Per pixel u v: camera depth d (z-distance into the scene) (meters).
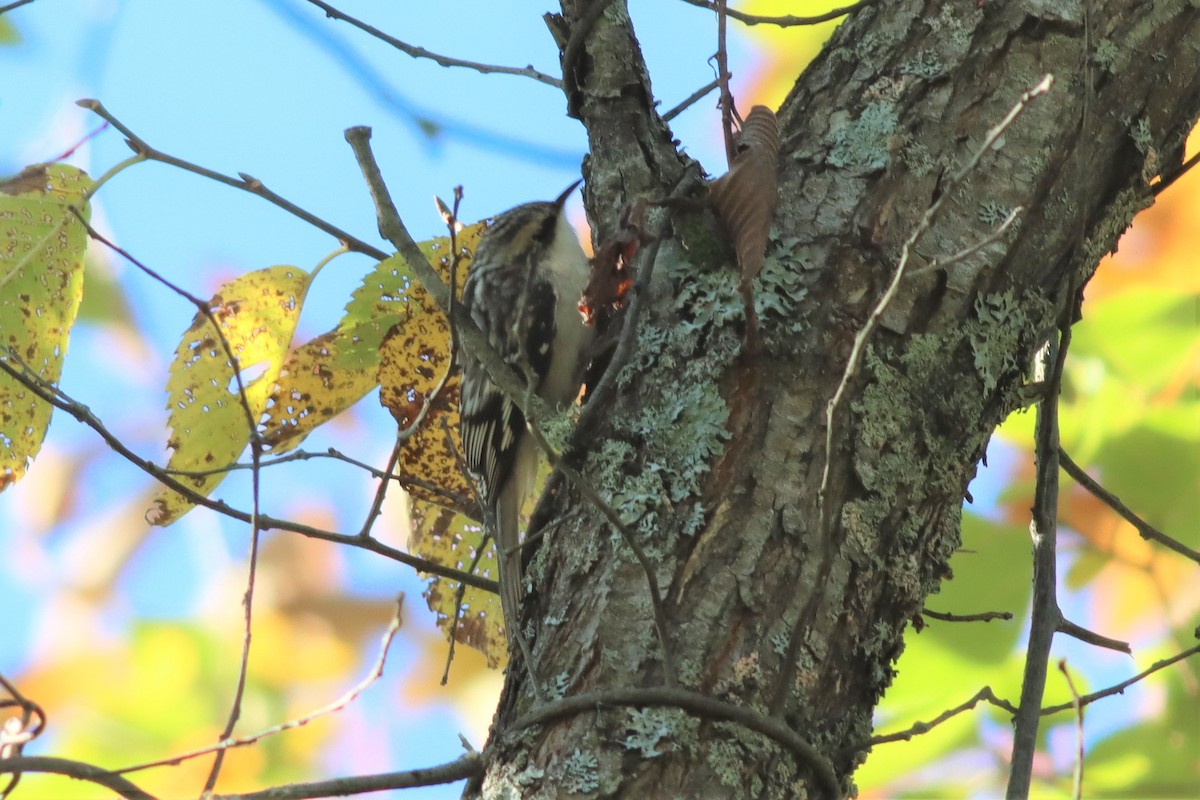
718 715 4.63
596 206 6.22
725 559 4.87
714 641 4.76
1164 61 5.75
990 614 6.26
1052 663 7.77
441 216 5.18
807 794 4.71
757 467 4.98
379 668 4.79
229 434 6.45
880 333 5.11
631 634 4.81
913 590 5.06
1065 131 5.49
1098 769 7.64
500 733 4.93
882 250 5.24
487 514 5.42
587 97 6.41
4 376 5.95
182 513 6.33
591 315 5.76
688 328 5.25
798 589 4.85
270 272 6.58
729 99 5.60
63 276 6.07
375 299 6.68
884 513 5.00
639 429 5.15
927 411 5.12
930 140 5.45
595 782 4.57
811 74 5.89
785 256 5.25
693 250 5.35
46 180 6.16
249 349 6.56
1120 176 5.70
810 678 4.80
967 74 5.56
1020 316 5.32
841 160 5.45
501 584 5.07
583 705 4.69
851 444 5.00
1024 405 5.91
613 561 4.96
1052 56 5.59
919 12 5.77
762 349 5.10
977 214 5.33
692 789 4.55
